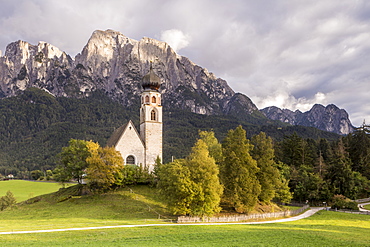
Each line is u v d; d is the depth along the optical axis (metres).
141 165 86.81
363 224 65.69
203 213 60.91
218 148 84.44
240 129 75.44
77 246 34.31
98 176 75.94
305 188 104.81
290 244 39.38
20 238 38.81
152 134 93.94
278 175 79.88
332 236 45.56
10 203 86.00
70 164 83.88
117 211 65.50
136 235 42.53
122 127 100.88
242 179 70.44
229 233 45.62
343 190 106.06
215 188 62.28
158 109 95.75
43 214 66.50
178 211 59.62
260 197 77.88
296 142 126.12
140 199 74.19
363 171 125.00
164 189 64.12
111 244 36.09
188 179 60.34
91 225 50.56
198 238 41.44
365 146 129.12
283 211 79.19
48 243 35.81
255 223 62.50
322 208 95.62
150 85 96.75
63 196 83.12
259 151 82.62
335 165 109.31
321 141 158.75
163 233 44.53
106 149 79.38
